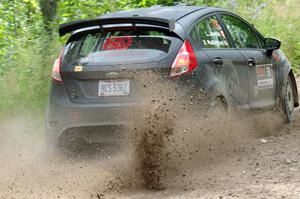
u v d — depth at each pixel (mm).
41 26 27000
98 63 15984
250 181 13852
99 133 15891
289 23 34031
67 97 16312
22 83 22906
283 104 20766
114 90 15750
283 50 31844
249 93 18375
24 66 23500
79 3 30484
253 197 12445
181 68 15438
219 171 15039
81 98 16125
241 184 13664
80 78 16141
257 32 20297
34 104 22641
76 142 16297
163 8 17750
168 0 35406
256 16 34844
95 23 16328
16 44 25406
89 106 15898
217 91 16250
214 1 36312
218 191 13281
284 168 14664
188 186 14125
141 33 15969
